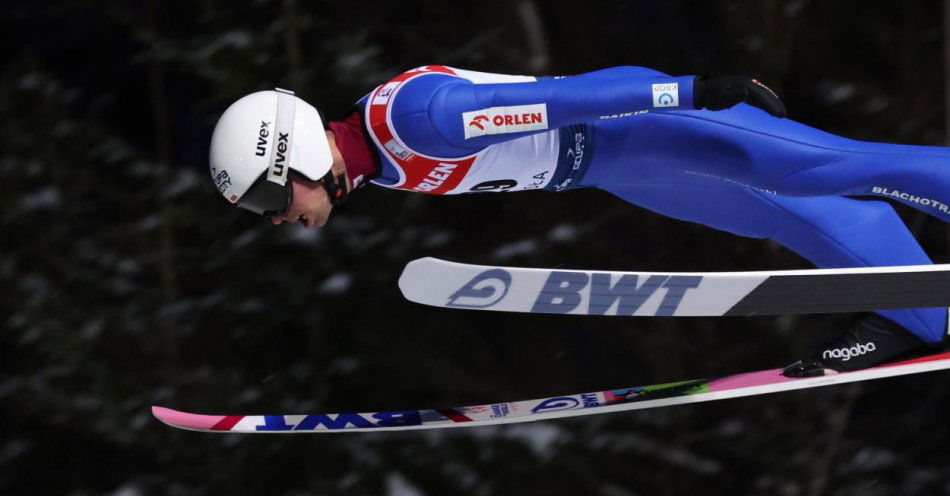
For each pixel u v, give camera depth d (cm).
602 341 2405
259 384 2334
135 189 2406
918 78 2378
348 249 2259
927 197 980
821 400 2298
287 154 923
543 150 986
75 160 2394
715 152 981
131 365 2322
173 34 2308
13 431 2348
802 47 2375
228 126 935
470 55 2266
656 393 1168
